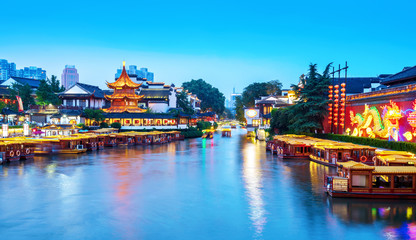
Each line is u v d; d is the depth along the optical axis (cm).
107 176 4569
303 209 3061
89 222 2784
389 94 5247
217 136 13625
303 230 2606
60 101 12331
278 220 2811
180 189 3838
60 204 3253
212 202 3319
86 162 5872
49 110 10538
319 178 4344
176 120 12875
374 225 2673
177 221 2808
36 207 3159
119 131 11506
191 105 19188
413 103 4662
